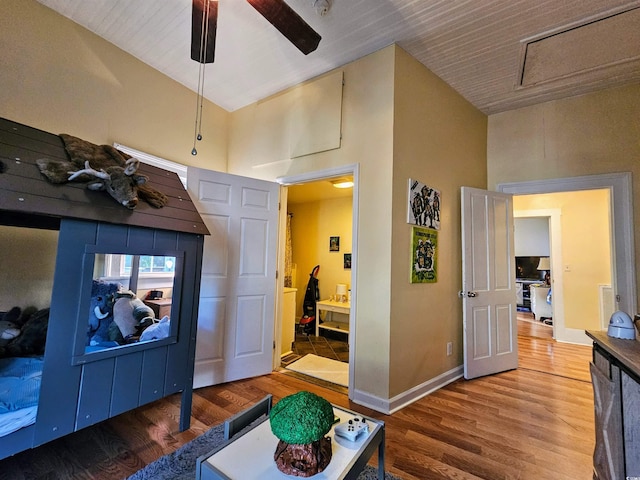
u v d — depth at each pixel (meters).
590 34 2.36
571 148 3.27
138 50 2.75
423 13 2.19
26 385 1.40
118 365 1.62
